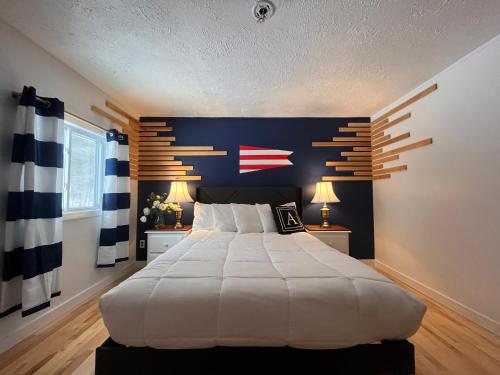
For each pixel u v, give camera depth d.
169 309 1.17
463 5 1.45
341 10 1.49
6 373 1.38
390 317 1.20
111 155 2.68
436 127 2.36
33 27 1.65
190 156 3.51
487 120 1.87
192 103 3.01
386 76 2.35
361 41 1.80
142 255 3.41
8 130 1.65
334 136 3.56
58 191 1.89
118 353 1.18
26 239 1.63
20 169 1.64
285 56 1.99
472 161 1.99
